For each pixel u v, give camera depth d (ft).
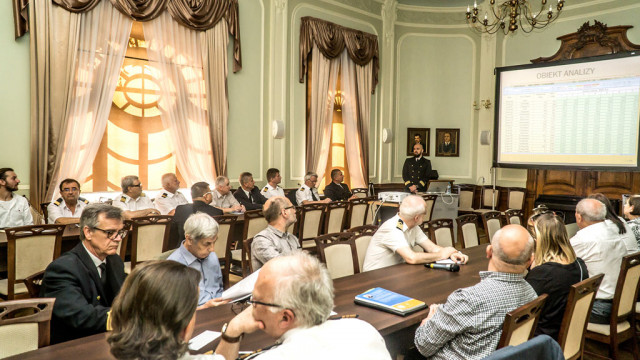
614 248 9.72
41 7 16.30
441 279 9.15
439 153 30.76
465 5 29.73
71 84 17.12
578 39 25.61
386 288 8.52
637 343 10.64
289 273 4.33
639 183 23.88
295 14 24.62
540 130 26.20
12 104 16.17
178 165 21.15
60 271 6.75
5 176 14.32
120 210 7.43
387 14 29.25
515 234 6.23
